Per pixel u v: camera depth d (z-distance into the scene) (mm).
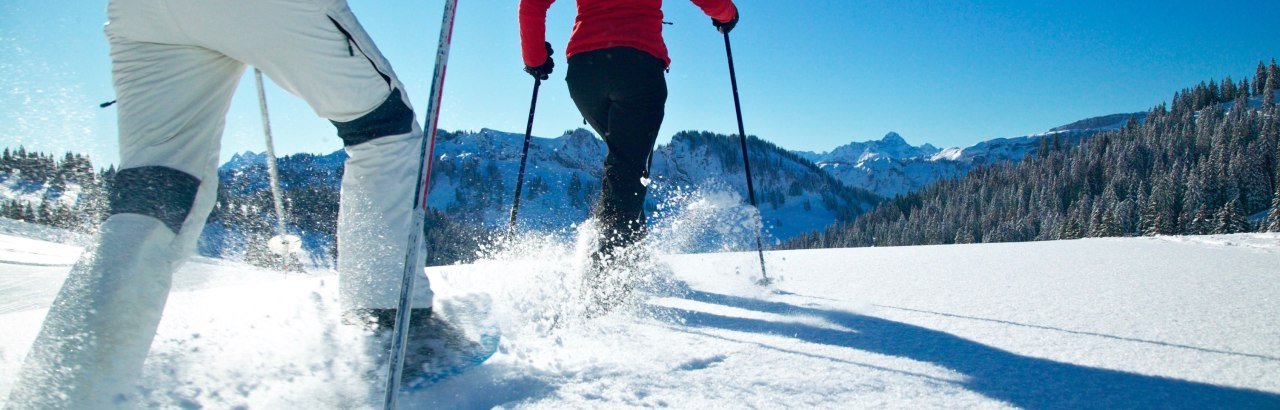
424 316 1384
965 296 1961
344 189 1365
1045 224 82500
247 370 1112
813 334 1468
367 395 1057
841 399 1000
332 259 2037
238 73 1304
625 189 1958
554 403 1023
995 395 993
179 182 1133
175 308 1544
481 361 1232
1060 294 1930
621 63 1980
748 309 1867
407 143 1369
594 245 1892
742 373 1152
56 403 859
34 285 3791
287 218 1946
